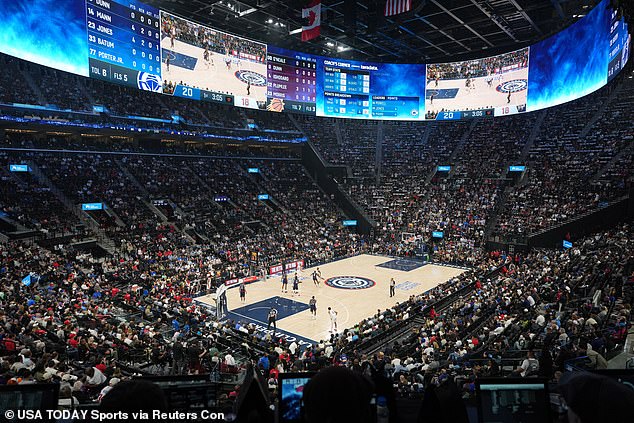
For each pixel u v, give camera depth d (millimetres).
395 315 25156
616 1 19344
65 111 41812
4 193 36000
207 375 3672
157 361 16406
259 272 38188
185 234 42000
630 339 13992
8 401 3412
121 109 47844
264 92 46781
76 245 34781
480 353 15992
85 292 27047
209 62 41812
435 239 47938
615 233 33281
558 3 39125
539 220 41875
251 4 41312
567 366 5039
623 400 1804
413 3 37219
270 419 3051
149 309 23688
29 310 20344
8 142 38906
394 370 14312
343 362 15570
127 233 38594
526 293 23625
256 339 21141
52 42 29656
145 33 36375
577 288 22438
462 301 26625
